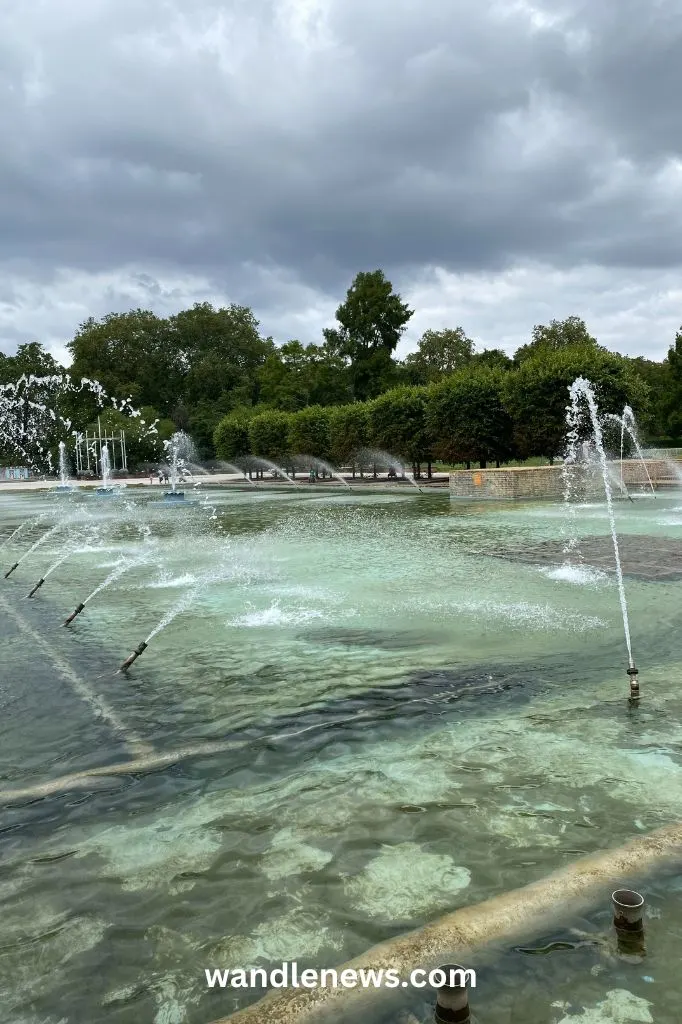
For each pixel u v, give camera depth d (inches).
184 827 139.7
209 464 2871.6
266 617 309.3
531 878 117.8
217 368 3041.3
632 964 96.7
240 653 258.4
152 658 257.3
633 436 1135.0
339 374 2615.7
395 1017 89.6
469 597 334.0
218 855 129.3
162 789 156.2
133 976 100.0
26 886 122.0
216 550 545.6
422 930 104.0
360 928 108.0
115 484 2166.6
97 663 255.4
